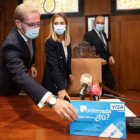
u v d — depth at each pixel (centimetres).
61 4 389
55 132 73
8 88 148
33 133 72
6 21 411
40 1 396
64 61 186
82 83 97
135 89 372
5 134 71
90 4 377
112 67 378
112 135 68
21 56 117
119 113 68
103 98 136
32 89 84
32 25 111
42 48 402
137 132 72
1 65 142
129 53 369
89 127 70
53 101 76
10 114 97
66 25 188
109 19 368
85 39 298
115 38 372
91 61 201
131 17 365
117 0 368
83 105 71
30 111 102
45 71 195
